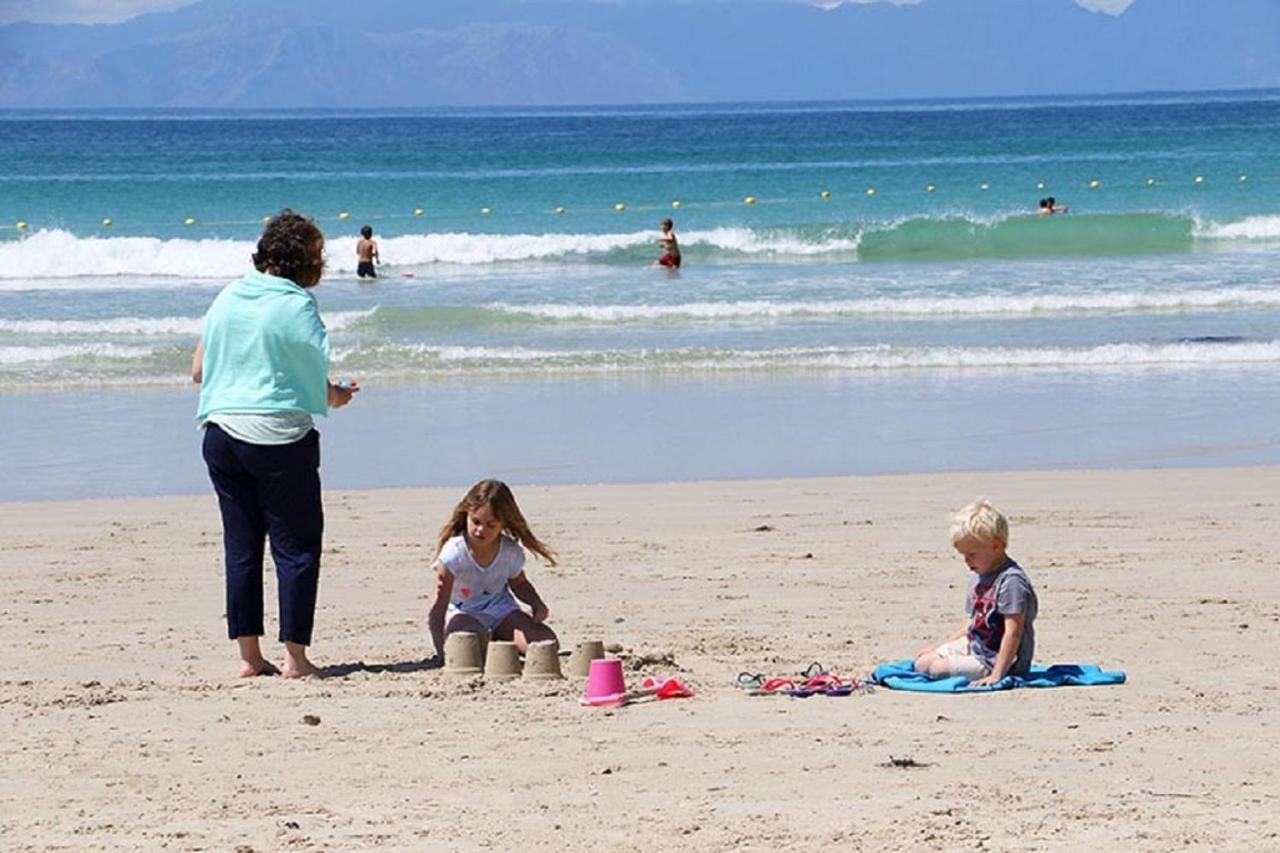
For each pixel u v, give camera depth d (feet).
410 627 49.42
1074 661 43.21
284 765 33.50
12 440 95.04
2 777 32.71
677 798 30.68
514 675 42.04
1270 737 35.04
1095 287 164.66
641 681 41.50
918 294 159.63
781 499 74.69
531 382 116.16
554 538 64.75
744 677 40.81
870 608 51.11
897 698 39.27
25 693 40.29
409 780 32.27
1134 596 52.37
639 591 54.08
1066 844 27.45
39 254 187.21
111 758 34.12
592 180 327.47
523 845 27.76
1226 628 47.39
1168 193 286.25
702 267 190.29
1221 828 28.35
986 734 35.42
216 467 42.16
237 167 392.47
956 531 40.86
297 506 42.22
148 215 256.73
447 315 146.41
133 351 127.75
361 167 392.06
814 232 206.28
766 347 129.80
